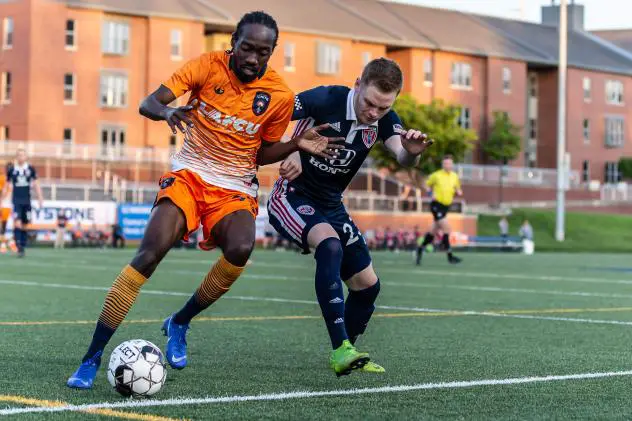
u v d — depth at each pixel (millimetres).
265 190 68625
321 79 77812
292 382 6980
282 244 47812
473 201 83438
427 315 12836
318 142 7254
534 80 96312
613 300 15977
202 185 7031
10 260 26531
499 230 68438
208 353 8516
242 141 7074
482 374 7543
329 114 7590
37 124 67312
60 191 48500
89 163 66375
